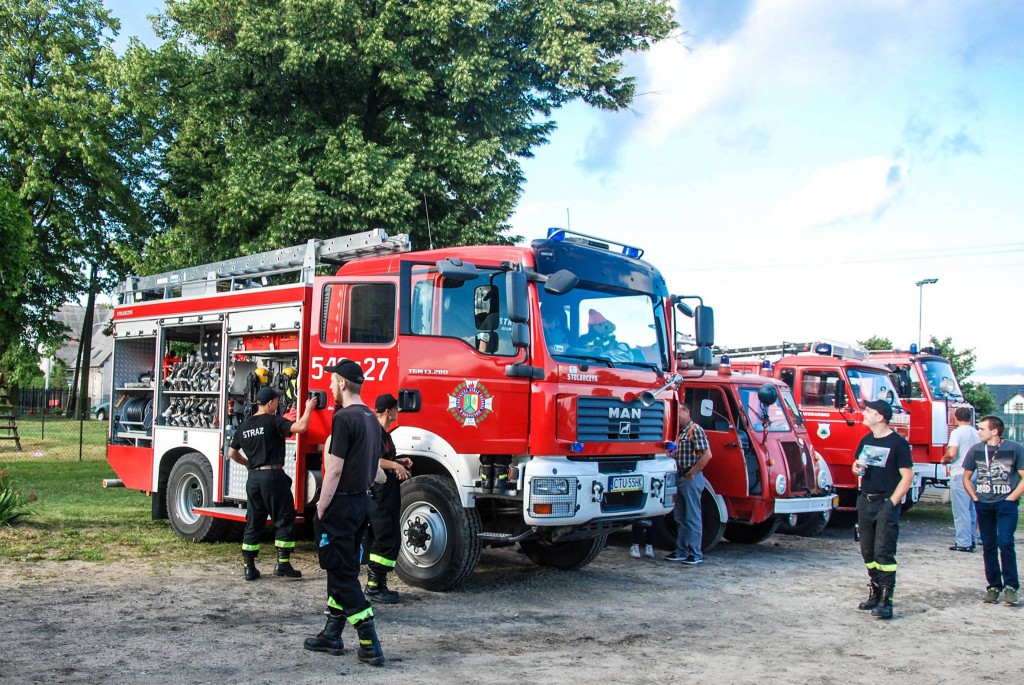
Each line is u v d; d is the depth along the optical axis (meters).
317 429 8.85
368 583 7.70
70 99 26.75
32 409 49.38
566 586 8.70
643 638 6.73
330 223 18.69
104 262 32.03
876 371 14.75
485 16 19.03
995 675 5.98
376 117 21.06
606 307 8.55
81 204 30.50
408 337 8.27
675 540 11.06
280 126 20.19
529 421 7.76
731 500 11.15
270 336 9.67
